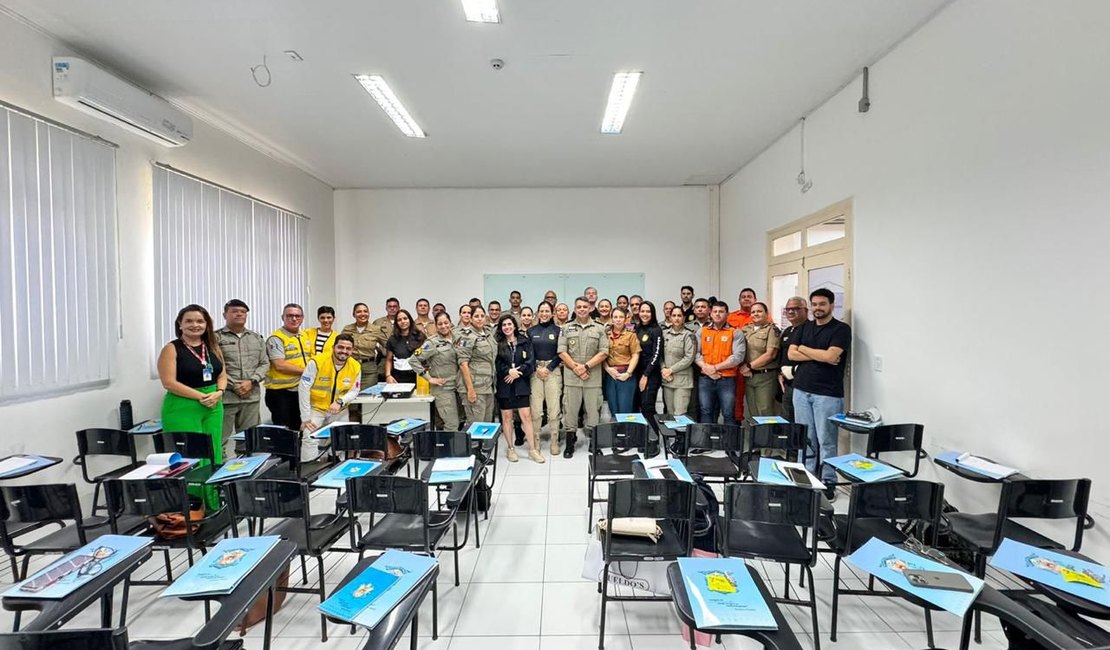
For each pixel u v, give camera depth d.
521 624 2.09
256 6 2.72
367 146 5.12
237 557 1.54
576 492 3.54
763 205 5.34
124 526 2.25
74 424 3.02
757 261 5.54
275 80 3.61
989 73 2.46
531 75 3.57
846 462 2.57
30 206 2.76
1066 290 2.11
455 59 3.33
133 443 2.90
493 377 4.39
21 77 2.73
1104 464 1.98
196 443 2.81
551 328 4.48
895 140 3.17
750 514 1.92
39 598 1.35
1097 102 1.98
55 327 2.89
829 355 3.40
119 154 3.36
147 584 2.21
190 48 3.15
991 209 2.47
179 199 3.93
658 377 4.73
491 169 6.02
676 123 4.52
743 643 1.97
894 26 2.95
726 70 3.51
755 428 3.02
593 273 6.98
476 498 3.03
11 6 2.63
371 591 1.44
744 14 2.83
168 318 3.78
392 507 2.02
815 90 3.83
